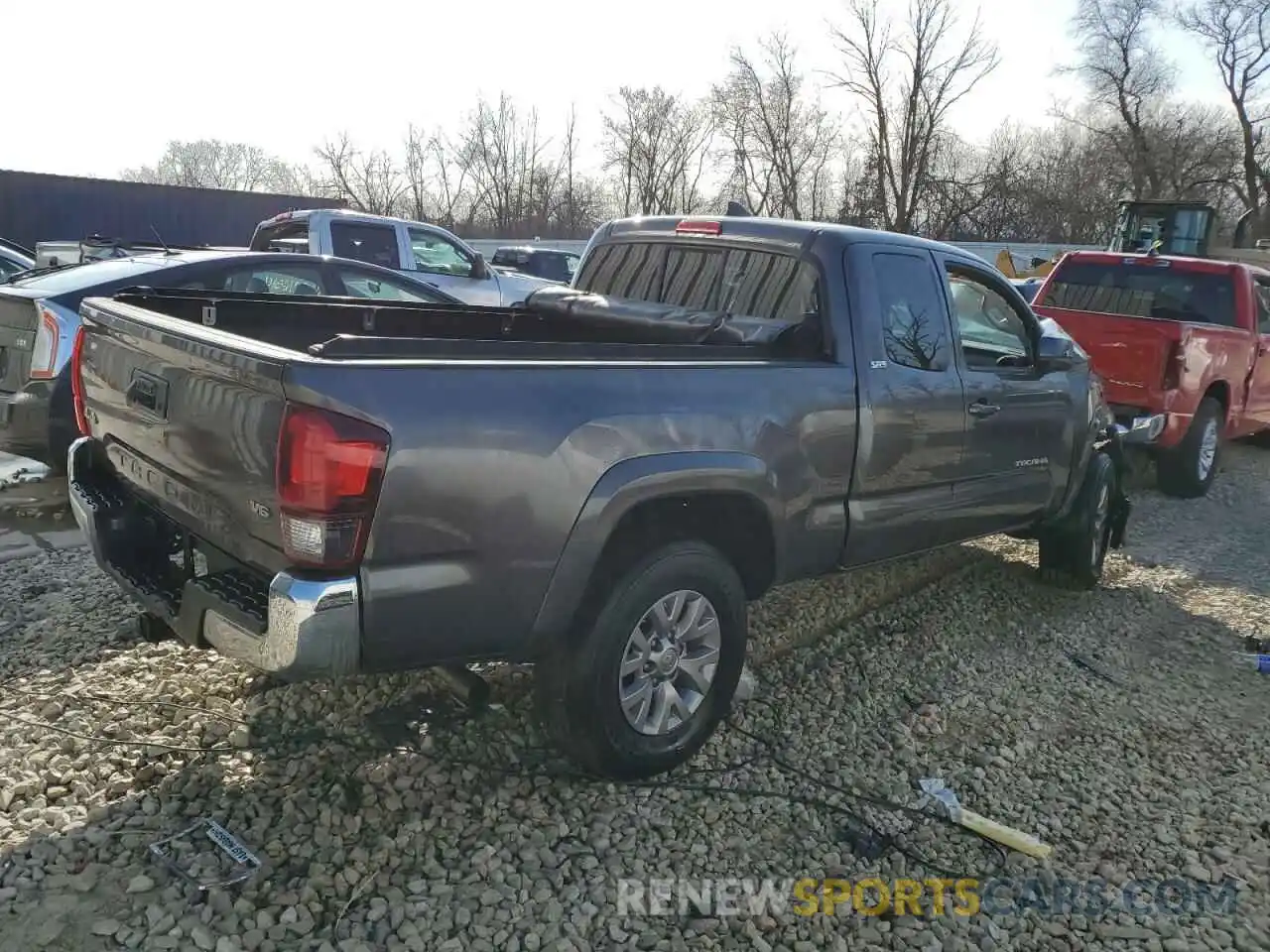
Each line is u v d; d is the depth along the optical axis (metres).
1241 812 3.63
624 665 3.42
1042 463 5.33
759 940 2.84
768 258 4.39
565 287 5.22
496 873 3.02
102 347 3.67
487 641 3.09
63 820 3.08
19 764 3.35
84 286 6.36
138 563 3.56
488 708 3.94
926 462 4.51
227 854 2.97
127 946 2.60
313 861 3.00
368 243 11.27
